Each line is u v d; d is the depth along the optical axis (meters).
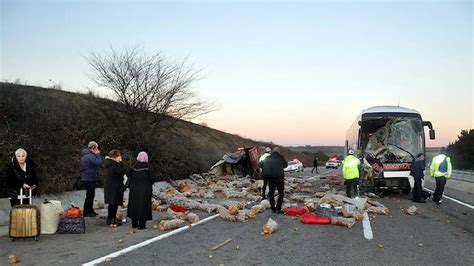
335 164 67.50
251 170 27.97
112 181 10.38
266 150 18.45
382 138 18.22
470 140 55.81
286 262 7.10
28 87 20.52
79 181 14.34
